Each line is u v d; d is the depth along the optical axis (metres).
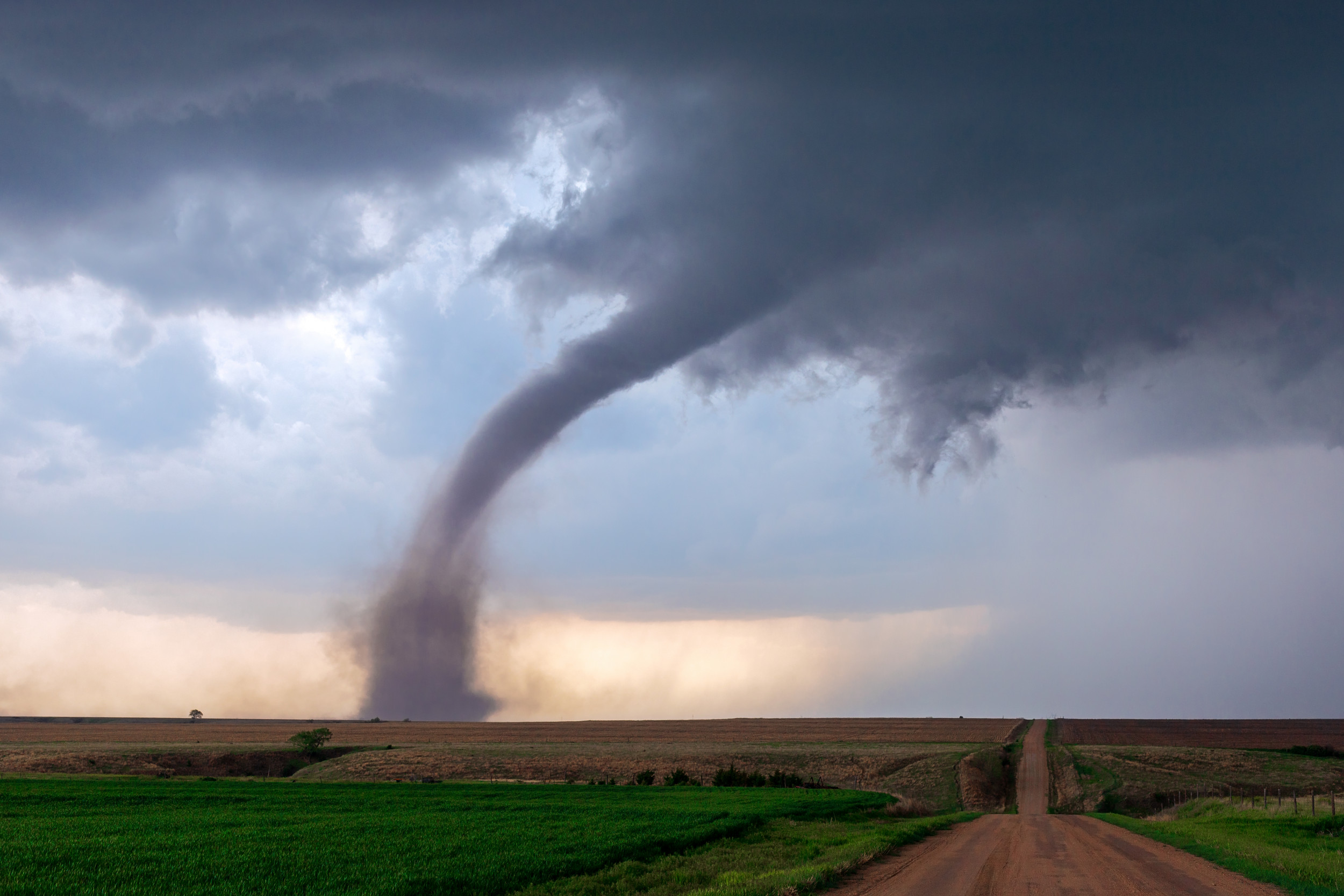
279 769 112.50
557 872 22.47
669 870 23.58
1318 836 34.38
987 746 134.00
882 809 51.91
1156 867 24.50
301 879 21.23
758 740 156.50
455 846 27.58
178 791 57.03
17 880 21.50
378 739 168.38
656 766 108.44
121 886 20.61
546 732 194.00
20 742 146.00
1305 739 148.88
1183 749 123.19
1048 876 22.44
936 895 19.11
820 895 19.17
